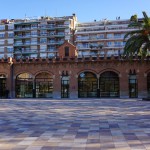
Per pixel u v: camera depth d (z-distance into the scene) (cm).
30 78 5444
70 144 1076
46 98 5197
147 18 4091
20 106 3142
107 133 1316
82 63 5250
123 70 5122
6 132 1387
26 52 10200
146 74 5047
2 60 5419
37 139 1188
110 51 9538
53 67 5356
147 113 2242
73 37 10125
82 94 5294
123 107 2852
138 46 4119
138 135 1250
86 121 1789
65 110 2598
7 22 10588
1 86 5475
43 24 10300
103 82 5234
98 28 10044
